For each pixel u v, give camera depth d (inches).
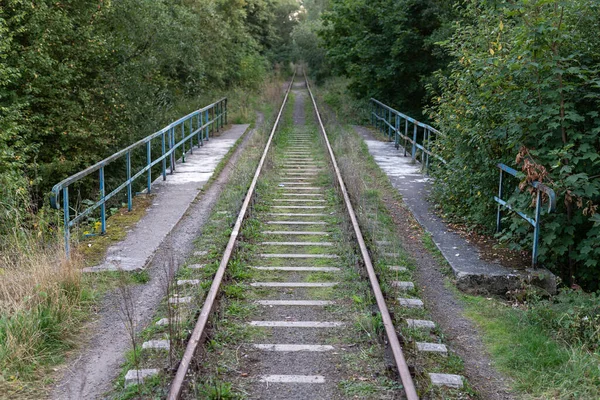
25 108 491.5
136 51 666.2
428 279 270.5
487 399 167.2
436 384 167.3
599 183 253.1
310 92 1550.2
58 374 178.7
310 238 325.4
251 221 350.0
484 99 305.4
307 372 176.7
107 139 562.6
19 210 332.5
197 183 471.5
